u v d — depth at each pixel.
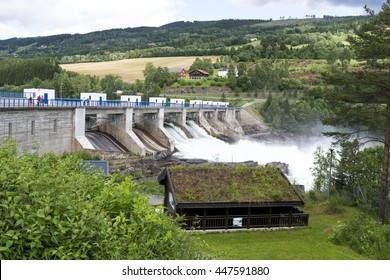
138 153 81.12
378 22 43.88
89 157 64.12
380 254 33.66
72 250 11.79
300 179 78.75
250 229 39.06
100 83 166.75
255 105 171.00
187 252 15.13
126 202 14.55
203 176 39.00
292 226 40.50
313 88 175.50
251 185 39.19
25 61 179.12
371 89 46.91
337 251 34.47
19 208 11.59
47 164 16.50
